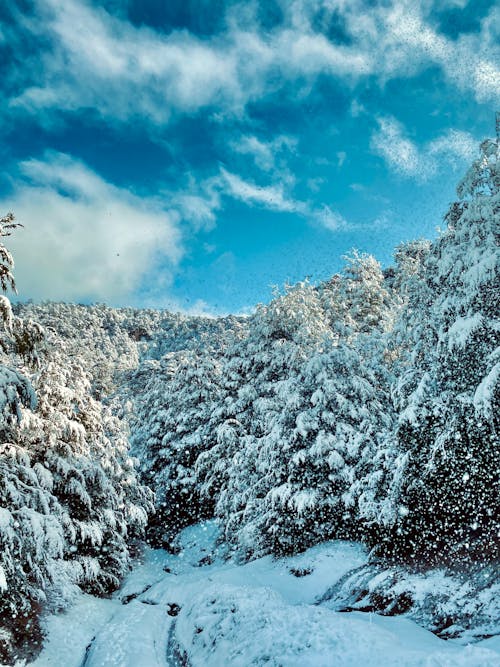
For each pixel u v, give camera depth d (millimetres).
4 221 9930
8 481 10617
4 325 9883
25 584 11531
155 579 19734
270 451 17594
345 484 16141
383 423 17453
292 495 16250
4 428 11781
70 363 17953
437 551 12867
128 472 21047
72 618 13570
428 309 14719
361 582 13320
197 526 25594
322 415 17078
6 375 9602
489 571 11023
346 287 34750
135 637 12250
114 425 21750
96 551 17219
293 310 24906
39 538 10344
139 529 21719
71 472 14703
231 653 9898
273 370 23828
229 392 26078
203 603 13500
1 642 10805
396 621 10242
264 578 15469
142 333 117562
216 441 25938
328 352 18234
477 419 11688
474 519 12547
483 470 11906
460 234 13617
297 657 8570
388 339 16453
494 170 13422
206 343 32875
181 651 11609
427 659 7105
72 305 113312
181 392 27859
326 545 16406
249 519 18547
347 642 8492
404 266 32312
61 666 11305
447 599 10750
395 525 13539
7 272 9828
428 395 13406
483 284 12477
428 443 13172
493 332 12344
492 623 9141
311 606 10938
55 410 14883
